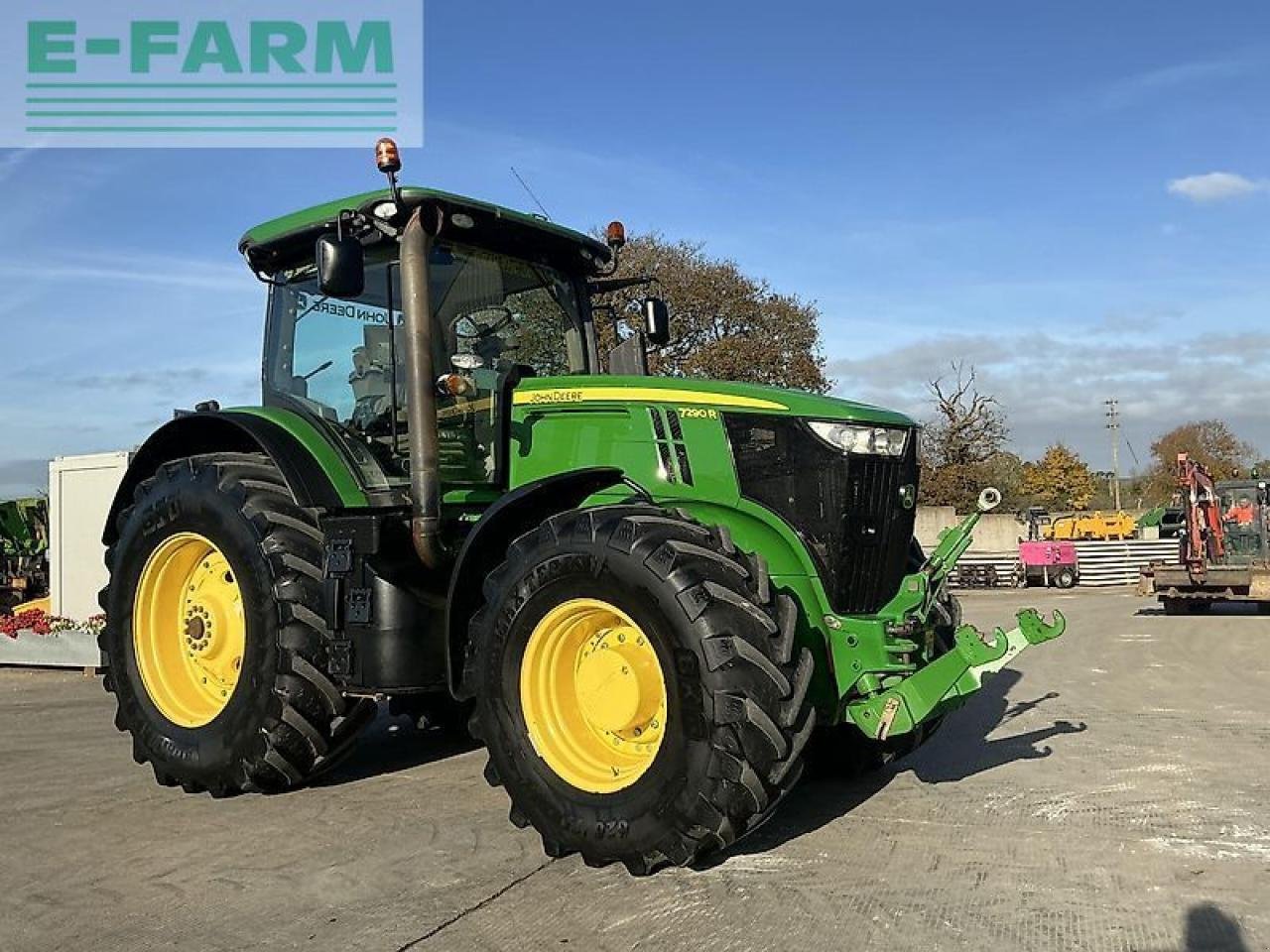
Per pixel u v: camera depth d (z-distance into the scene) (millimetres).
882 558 4332
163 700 5125
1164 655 10398
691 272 24312
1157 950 3010
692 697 3486
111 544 5633
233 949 3094
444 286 5039
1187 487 16641
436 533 4406
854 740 4871
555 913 3314
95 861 3938
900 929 3160
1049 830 4188
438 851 3975
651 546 3646
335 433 5055
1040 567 28219
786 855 3877
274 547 4746
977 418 38531
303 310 5465
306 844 4094
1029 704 7293
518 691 3934
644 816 3555
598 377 4676
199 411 5547
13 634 10406
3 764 5668
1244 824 4262
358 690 4586
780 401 4305
